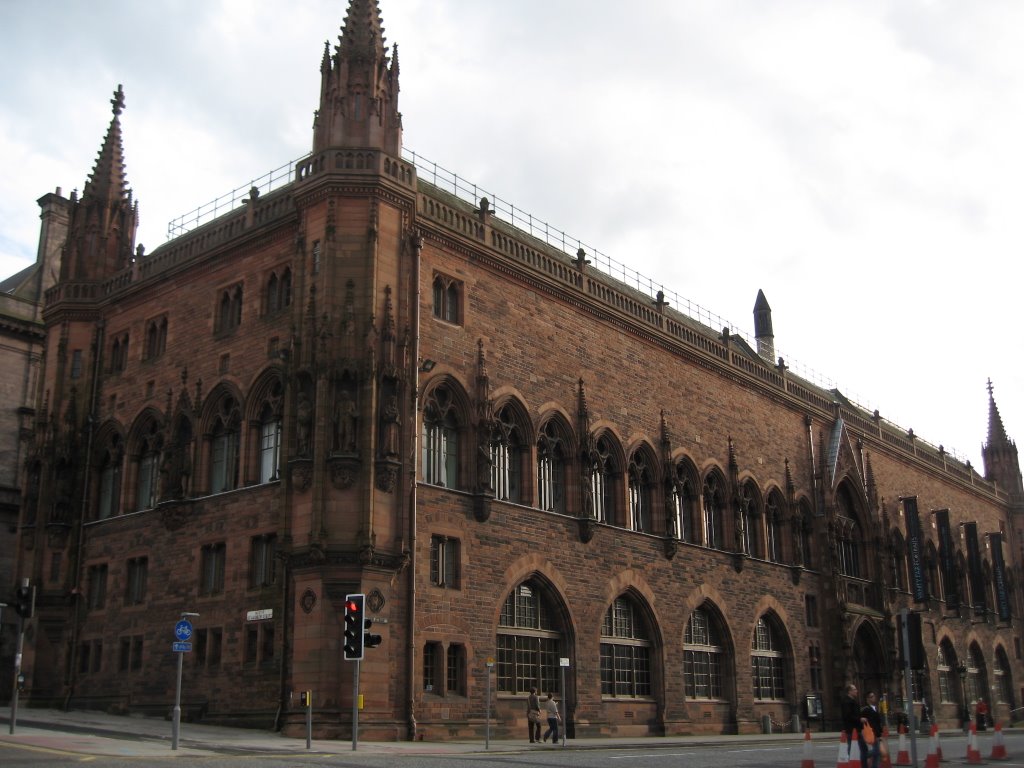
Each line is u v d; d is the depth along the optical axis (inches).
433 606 1680.6
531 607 1916.8
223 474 1876.2
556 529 1979.6
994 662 3905.0
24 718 1663.4
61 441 2138.3
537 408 1995.6
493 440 1898.4
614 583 2095.2
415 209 1779.0
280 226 1843.0
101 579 2054.6
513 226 2182.6
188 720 1734.7
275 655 1636.3
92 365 2202.3
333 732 1471.5
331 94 1780.3
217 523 1822.1
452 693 1699.1
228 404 1899.6
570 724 1908.2
